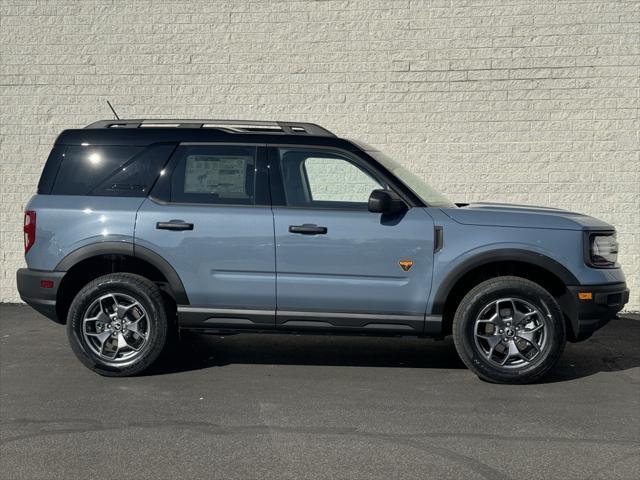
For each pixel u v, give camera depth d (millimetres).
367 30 9805
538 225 6375
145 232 6512
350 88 9867
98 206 6582
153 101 10062
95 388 6258
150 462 4684
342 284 6414
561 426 5355
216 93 10008
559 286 6500
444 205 6688
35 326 8680
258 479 4426
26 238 6695
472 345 6328
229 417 5527
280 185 6574
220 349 7598
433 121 9789
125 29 10039
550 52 9602
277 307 6492
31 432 5227
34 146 10125
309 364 7043
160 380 6492
